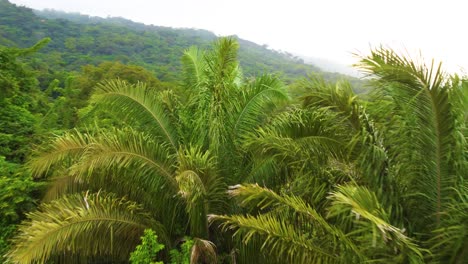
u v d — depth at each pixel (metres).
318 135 4.53
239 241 5.26
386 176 4.16
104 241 5.23
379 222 2.65
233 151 6.48
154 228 5.75
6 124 8.59
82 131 8.88
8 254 4.70
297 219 3.94
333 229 3.57
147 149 5.77
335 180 4.61
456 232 3.52
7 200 5.86
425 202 4.11
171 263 5.43
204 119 6.48
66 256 5.45
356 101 4.25
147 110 6.83
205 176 5.35
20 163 7.74
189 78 8.76
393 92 3.88
